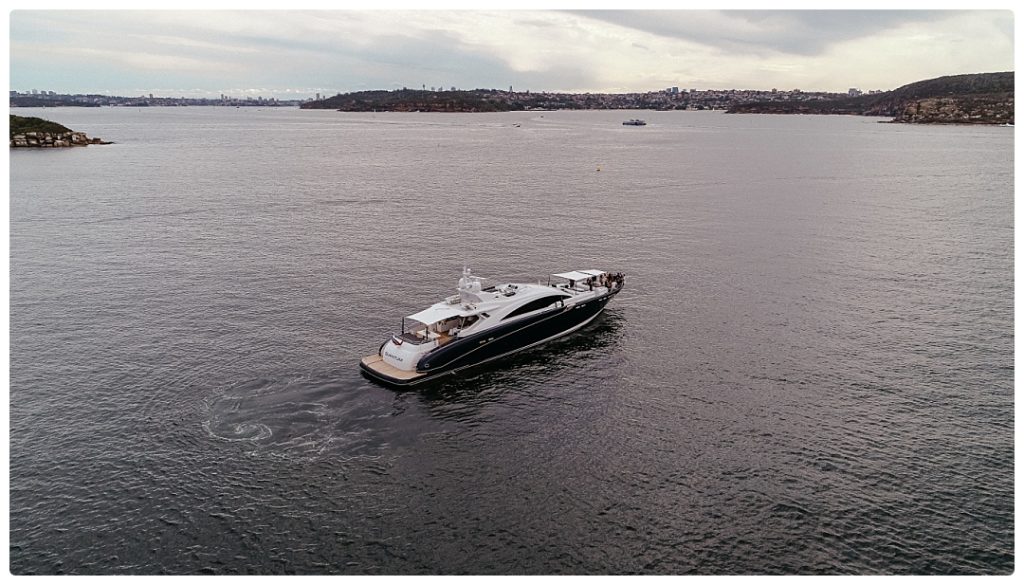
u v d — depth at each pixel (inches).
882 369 1700.3
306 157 7204.7
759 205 4133.9
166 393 1546.5
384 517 1130.0
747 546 1065.5
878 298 2261.3
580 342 1926.7
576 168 6269.7
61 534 1079.6
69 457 1285.7
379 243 3068.4
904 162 6697.8
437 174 5733.3
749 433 1397.6
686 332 1978.3
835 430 1406.3
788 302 2228.1
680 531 1099.3
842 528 1105.4
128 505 1149.7
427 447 1347.2
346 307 2162.9
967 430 1402.6
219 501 1162.6
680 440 1373.0
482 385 1646.2
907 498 1180.5
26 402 1496.1
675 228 3425.2
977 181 5231.3
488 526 1111.6
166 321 2011.6
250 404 1503.4
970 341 1878.7
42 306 2138.3
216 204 4067.4
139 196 4301.2
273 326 1982.0
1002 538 1082.1
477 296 1838.1
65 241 3031.5
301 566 1020.5
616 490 1205.7
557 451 1336.1
